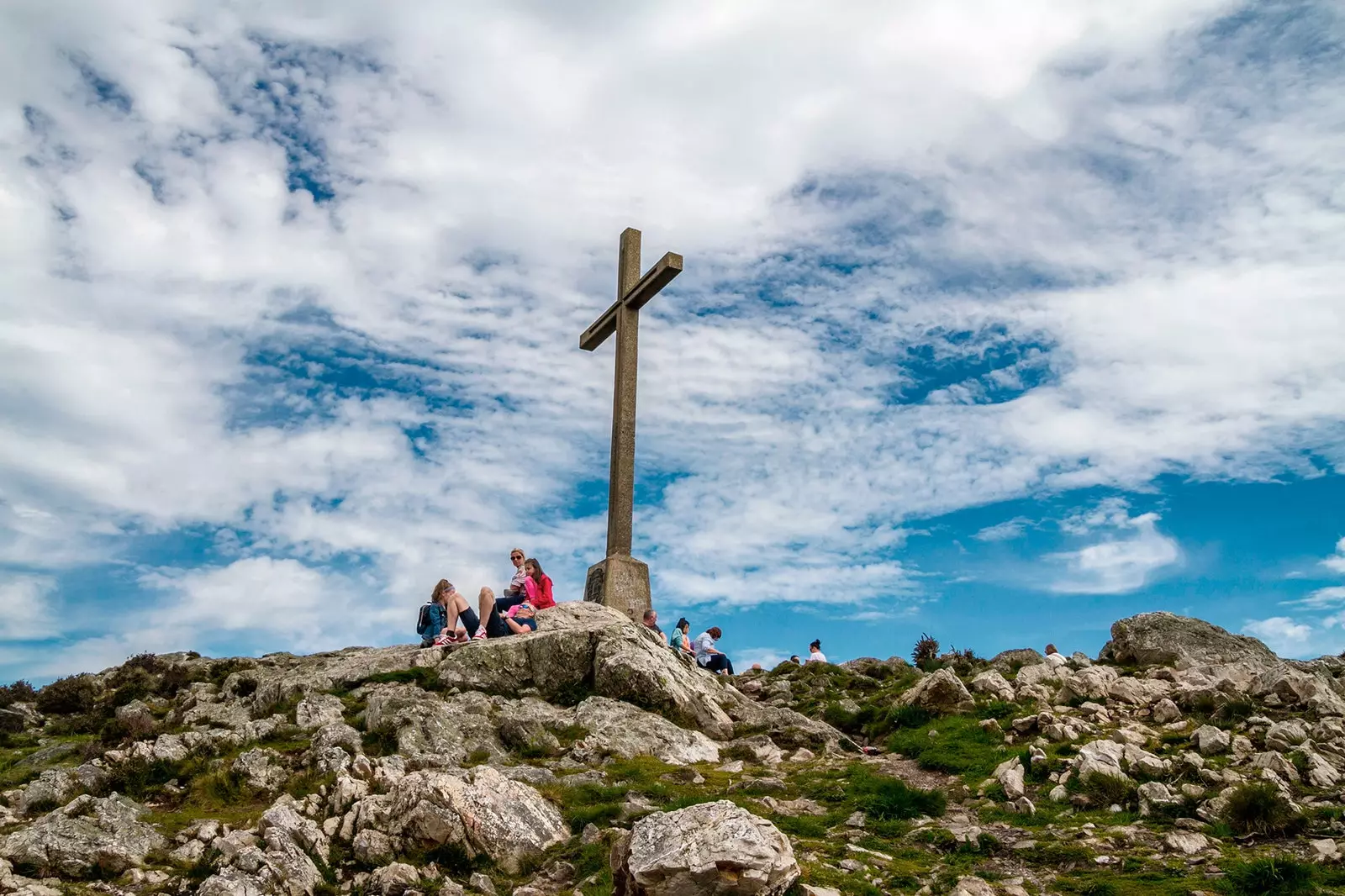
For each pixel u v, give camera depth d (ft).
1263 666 63.41
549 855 36.42
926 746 50.26
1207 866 33.42
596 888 32.76
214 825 37.86
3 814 40.37
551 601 71.20
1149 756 42.98
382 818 37.04
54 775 43.47
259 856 33.68
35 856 34.37
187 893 32.89
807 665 76.59
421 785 37.19
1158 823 37.70
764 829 29.99
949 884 32.58
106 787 43.98
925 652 81.66
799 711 63.57
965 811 40.91
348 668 61.98
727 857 28.43
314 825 36.55
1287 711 51.06
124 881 33.96
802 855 34.68
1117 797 40.19
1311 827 35.86
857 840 37.50
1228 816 36.96
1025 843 36.47
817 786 44.60
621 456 82.79
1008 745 48.78
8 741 59.77
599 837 36.47
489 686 59.26
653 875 28.55
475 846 35.86
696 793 42.88
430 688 58.70
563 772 46.68
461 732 51.08
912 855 36.04
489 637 63.52
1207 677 58.85
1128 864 33.91
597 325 90.74
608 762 48.60
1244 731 47.34
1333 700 50.57
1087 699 54.80
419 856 35.60
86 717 65.21
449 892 33.14
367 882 33.91
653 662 59.31
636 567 80.18
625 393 84.38
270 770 45.21
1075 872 33.83
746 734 56.29
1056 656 69.92
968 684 60.64
